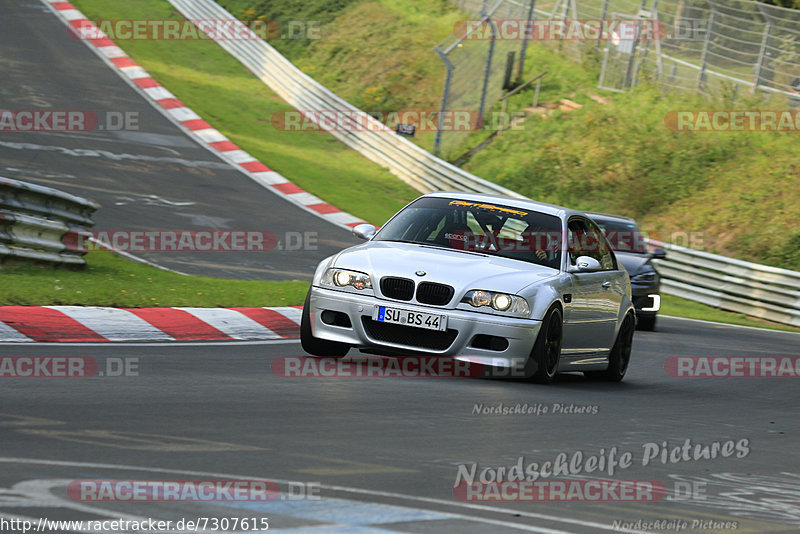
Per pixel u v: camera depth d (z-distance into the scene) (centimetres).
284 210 8106
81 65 11581
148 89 11288
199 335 3316
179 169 8688
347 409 2086
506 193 8900
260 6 15462
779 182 9394
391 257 2795
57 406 1869
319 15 14975
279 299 4209
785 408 2873
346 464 1549
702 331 5519
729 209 9238
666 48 12012
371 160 10762
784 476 1827
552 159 10594
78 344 2841
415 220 3080
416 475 1514
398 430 1895
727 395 3088
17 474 1306
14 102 9612
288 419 1914
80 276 4281
